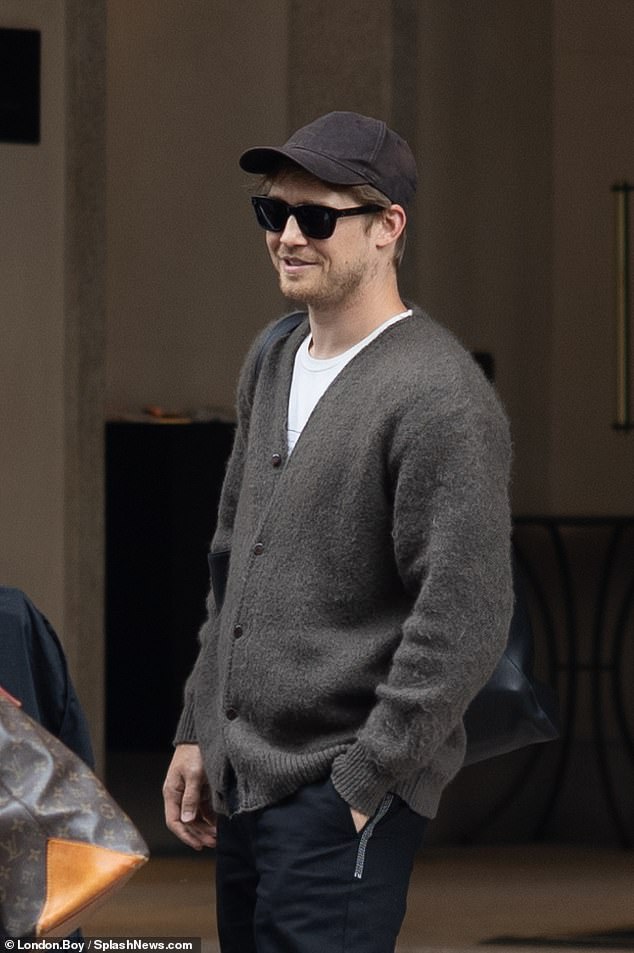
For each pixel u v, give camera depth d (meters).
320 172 6.56
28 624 7.55
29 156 16.42
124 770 19.09
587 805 20.61
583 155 20.30
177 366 19.83
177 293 19.81
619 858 19.05
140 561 18.89
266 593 6.63
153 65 19.56
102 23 16.58
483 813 20.42
